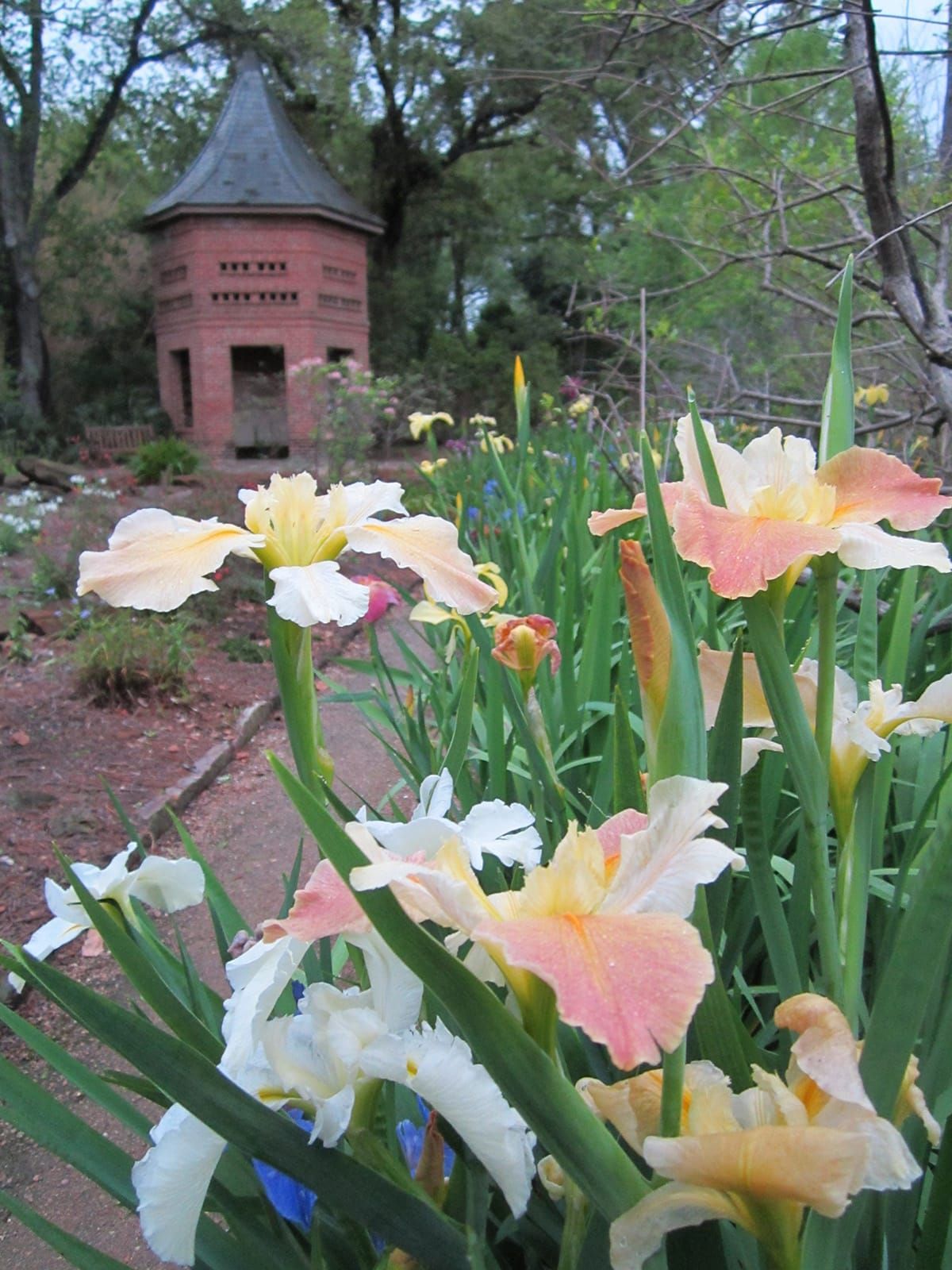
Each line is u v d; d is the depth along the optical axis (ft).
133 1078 4.66
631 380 24.16
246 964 3.81
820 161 20.10
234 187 77.66
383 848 3.60
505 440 27.32
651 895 2.87
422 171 95.04
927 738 7.89
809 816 3.90
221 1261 4.01
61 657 24.03
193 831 16.85
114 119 87.35
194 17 80.12
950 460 13.83
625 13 14.61
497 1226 4.67
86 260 88.69
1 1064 3.95
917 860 6.56
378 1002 3.57
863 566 3.83
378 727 18.65
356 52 84.38
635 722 9.35
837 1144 2.60
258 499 5.71
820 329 19.52
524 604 12.96
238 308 78.13
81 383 91.30
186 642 24.66
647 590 3.46
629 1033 2.44
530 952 2.63
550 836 6.87
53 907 4.93
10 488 57.21
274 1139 3.32
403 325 95.71
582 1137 2.81
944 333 11.76
